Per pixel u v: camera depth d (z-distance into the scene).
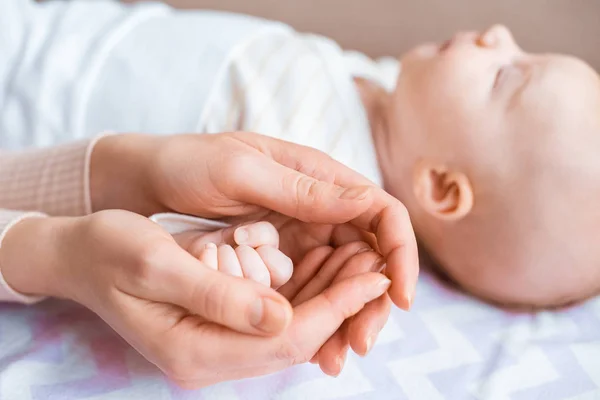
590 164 0.55
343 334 0.45
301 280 0.48
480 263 0.58
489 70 0.59
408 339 0.54
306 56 0.61
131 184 0.52
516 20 0.79
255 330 0.41
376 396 0.49
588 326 0.56
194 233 0.50
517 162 0.56
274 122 0.58
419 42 0.81
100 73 0.60
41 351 0.49
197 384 0.45
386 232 0.46
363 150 0.61
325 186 0.46
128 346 0.50
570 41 0.79
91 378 0.48
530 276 0.57
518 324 0.56
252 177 0.47
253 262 0.45
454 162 0.58
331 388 0.49
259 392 0.48
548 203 0.55
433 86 0.59
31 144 0.60
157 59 0.60
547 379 0.52
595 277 0.57
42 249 0.47
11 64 0.62
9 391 0.47
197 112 0.58
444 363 0.52
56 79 0.60
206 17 0.63
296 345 0.43
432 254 0.62
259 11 0.78
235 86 0.59
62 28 0.62
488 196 0.57
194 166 0.48
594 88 0.57
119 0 0.75
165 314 0.43
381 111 0.65
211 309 0.41
